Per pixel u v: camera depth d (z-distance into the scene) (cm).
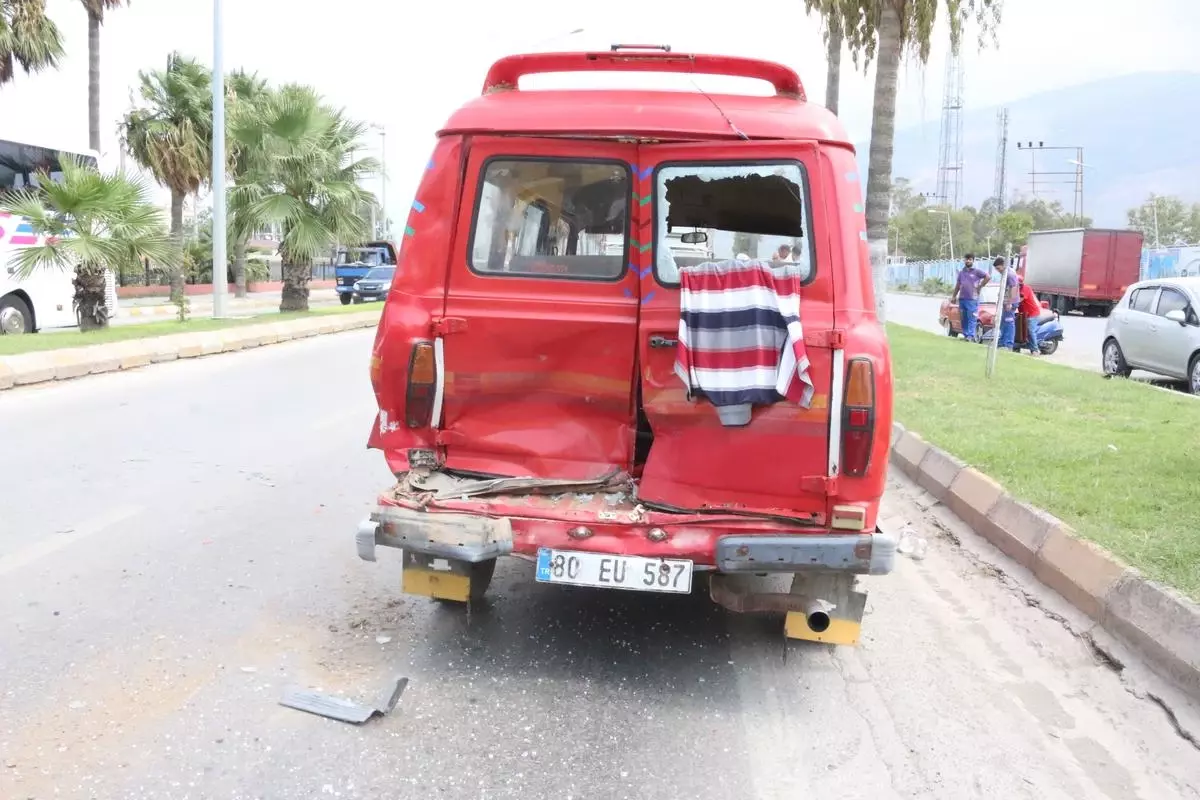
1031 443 742
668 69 429
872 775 331
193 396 1081
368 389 1173
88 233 1528
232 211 2155
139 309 2794
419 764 326
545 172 400
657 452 382
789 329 355
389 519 381
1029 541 538
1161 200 9094
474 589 458
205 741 335
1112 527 512
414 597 484
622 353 397
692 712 373
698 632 454
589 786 317
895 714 377
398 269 407
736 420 366
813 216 371
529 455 408
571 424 408
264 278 4944
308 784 311
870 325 366
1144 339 1417
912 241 9469
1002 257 1805
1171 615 407
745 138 379
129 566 510
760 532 369
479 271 403
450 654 418
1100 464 664
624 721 363
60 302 1797
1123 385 1128
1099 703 389
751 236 382
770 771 331
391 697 370
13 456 752
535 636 442
